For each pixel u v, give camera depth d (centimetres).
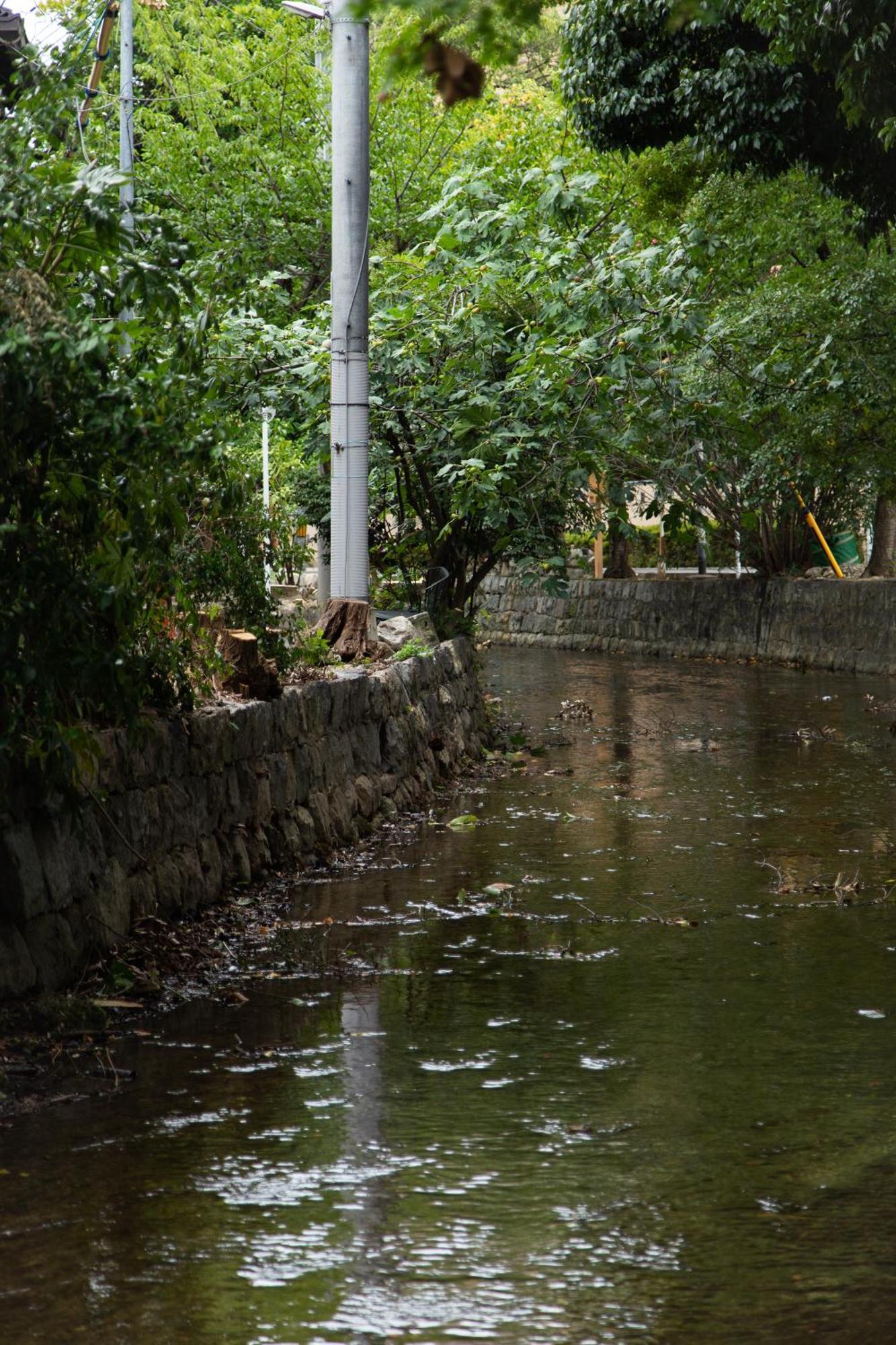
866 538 3534
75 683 688
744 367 2323
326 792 1146
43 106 698
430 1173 524
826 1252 461
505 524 1769
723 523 3378
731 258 2377
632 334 1585
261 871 998
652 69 1697
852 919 932
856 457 2497
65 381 630
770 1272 447
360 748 1244
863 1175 524
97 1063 646
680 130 1784
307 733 1110
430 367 1720
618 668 3091
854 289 2186
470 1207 495
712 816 1324
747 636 3266
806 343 2286
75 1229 475
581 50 1747
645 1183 516
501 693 2522
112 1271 446
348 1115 584
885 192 1717
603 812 1343
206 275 809
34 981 696
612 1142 555
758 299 2269
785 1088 618
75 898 742
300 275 2519
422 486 1889
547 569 1792
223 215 2553
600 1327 412
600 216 2438
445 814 1325
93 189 650
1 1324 413
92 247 679
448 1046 674
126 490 675
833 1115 585
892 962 826
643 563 4162
